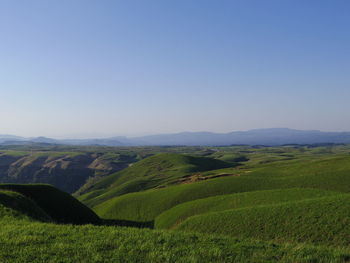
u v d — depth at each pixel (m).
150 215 64.25
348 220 26.14
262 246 14.81
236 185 66.81
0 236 14.96
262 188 62.06
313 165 88.38
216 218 36.41
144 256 12.47
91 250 13.01
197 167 165.62
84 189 175.62
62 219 48.09
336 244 23.17
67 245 13.59
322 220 27.58
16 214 23.03
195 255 12.70
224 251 13.55
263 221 31.27
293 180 62.91
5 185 50.69
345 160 84.38
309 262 12.01
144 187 121.62
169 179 125.44
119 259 12.02
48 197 52.34
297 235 26.38
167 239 15.28
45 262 11.57
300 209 31.61
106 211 76.69
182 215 50.12
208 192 66.25
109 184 171.50
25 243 13.84
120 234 16.19
